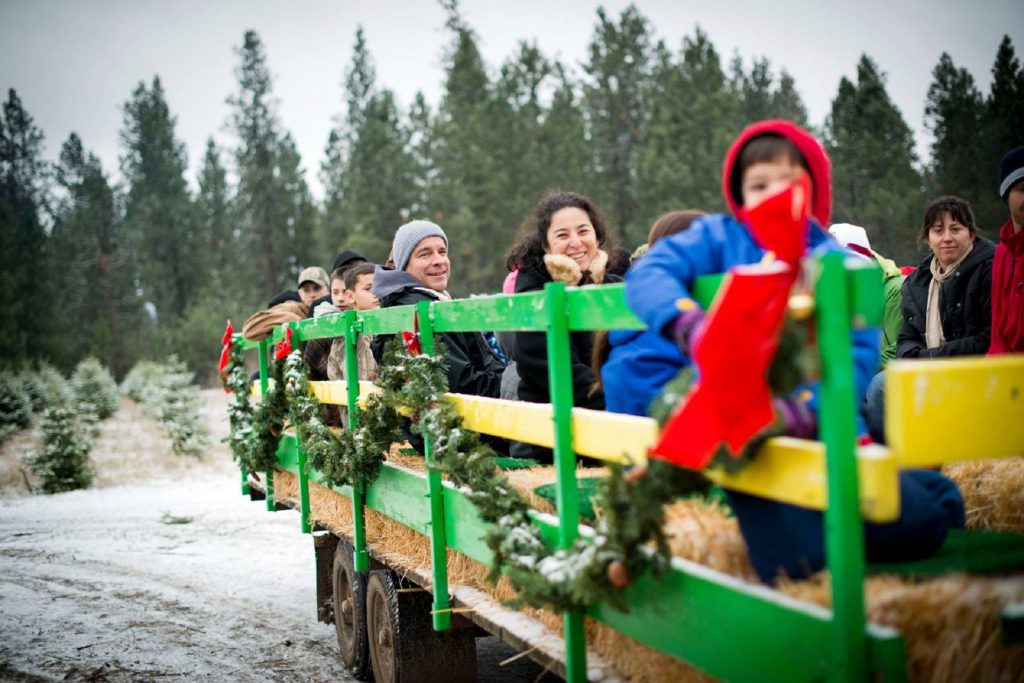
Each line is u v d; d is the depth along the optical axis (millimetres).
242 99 66625
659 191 46875
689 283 2545
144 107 77062
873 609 2014
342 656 5957
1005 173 4570
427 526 4117
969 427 2002
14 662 6270
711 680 2535
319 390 6020
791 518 2342
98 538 10961
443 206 50031
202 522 11844
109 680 5855
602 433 2812
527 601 3061
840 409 1963
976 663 2035
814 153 2590
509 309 3299
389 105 55906
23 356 48406
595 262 4691
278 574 8930
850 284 1982
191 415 19641
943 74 30500
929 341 5383
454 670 4832
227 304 64500
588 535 2887
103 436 21047
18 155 66750
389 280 5809
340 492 5543
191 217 76688
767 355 2006
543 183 50156
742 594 2266
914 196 30531
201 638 6812
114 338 62875
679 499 2619
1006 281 4613
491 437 4980
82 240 70562
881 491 1922
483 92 55812
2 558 9945
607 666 3016
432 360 3957
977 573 2271
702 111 51219
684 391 2252
